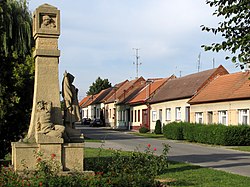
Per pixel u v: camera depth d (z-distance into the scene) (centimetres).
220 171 1553
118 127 6894
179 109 4497
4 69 1563
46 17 1186
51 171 983
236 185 1239
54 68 1184
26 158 1091
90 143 3119
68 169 1123
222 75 4209
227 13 842
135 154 1223
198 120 4009
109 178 950
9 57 1573
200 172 1516
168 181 1305
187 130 3522
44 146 1104
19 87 1562
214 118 3694
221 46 840
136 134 4684
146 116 5469
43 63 1176
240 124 3169
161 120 4972
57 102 1174
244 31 843
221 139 3062
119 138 3891
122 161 1128
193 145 3108
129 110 6359
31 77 1561
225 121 3556
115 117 7200
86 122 8606
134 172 1059
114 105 7238
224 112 3581
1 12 1538
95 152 2250
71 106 1203
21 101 1586
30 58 1557
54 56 1184
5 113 1512
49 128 1120
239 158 2122
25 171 1035
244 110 3312
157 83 5775
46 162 1032
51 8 1191
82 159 1138
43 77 1173
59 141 1115
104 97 8438
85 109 10531
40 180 887
